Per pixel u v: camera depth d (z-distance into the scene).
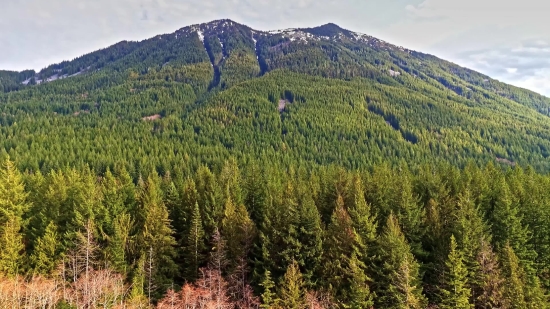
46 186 56.44
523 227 48.84
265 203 56.50
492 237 48.16
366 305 40.53
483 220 50.84
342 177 62.62
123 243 49.03
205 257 51.97
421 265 44.75
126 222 51.59
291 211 47.25
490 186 58.47
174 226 56.78
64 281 44.41
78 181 61.75
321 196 58.94
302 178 87.75
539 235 47.53
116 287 42.94
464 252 43.69
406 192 51.50
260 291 45.94
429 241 48.78
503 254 43.31
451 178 64.50
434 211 50.00
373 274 43.91
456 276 40.91
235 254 49.81
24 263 45.66
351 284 41.94
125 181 61.44
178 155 129.25
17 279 41.62
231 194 61.09
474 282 41.88
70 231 47.75
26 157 113.19
